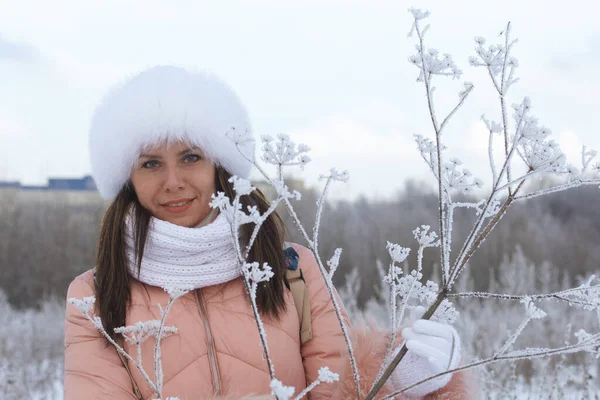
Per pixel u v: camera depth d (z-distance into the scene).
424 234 1.29
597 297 1.07
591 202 28.20
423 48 1.08
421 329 1.30
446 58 1.07
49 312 11.67
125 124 1.73
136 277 1.71
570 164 1.04
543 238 21.22
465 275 8.52
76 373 1.59
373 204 24.47
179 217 1.76
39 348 7.95
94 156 1.88
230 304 1.73
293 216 1.09
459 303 7.88
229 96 1.92
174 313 1.69
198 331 1.68
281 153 0.99
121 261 1.70
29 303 21.75
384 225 19.69
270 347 1.69
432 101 1.10
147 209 1.76
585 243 22.69
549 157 1.05
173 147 1.73
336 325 1.77
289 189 1.07
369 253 17.47
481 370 3.11
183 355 1.65
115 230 1.73
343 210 21.77
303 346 1.78
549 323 6.23
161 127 1.69
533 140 1.05
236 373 1.65
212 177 1.80
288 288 1.79
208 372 1.65
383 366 1.29
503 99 1.10
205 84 1.85
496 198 1.19
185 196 1.75
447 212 1.21
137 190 1.75
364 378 1.50
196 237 1.68
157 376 1.23
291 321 1.74
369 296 14.91
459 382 1.52
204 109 1.74
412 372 1.47
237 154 1.83
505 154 1.10
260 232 1.77
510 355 1.06
